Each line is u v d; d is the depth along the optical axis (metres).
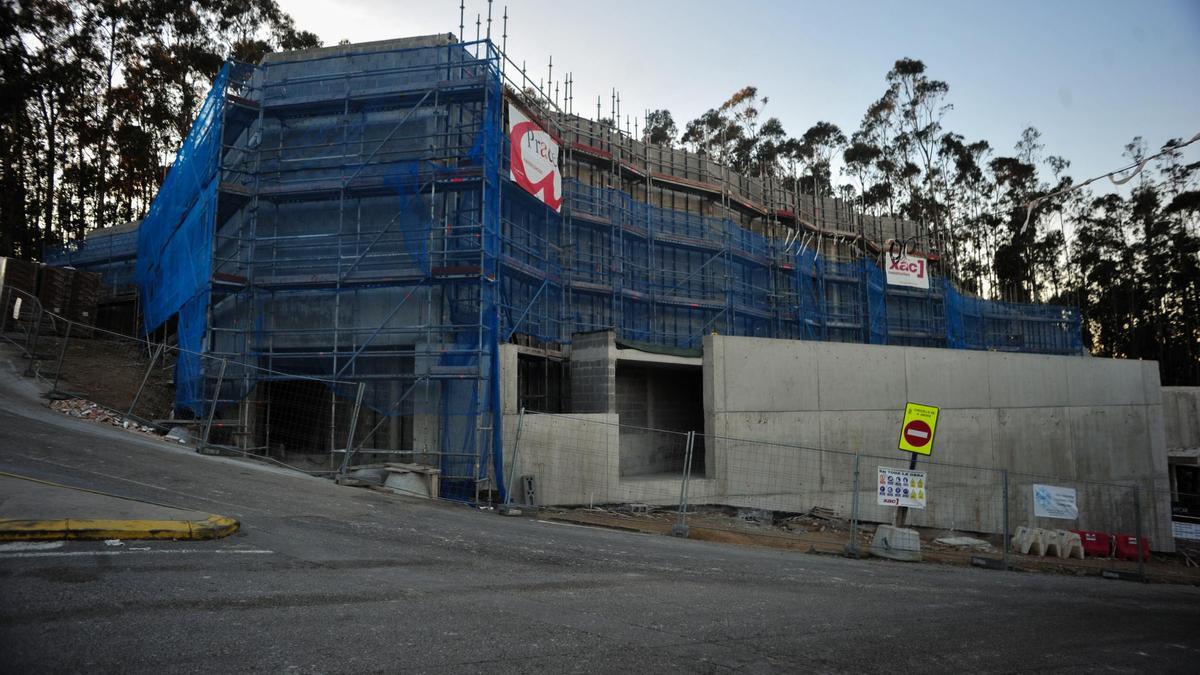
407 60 20.19
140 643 4.75
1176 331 58.78
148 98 41.78
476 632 5.61
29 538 7.12
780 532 18.06
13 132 37.59
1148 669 6.22
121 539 7.58
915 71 61.88
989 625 7.57
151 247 25.92
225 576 6.68
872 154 61.00
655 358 21.62
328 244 19.42
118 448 13.00
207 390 17.84
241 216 19.97
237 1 42.94
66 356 20.52
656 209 27.81
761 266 31.41
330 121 20.08
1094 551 20.66
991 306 39.12
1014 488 26.55
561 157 24.36
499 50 19.20
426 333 18.81
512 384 18.33
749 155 62.19
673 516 18.66
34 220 40.00
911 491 14.41
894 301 36.69
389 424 18.81
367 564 7.95
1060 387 28.31
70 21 37.69
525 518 14.56
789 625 6.71
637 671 4.94
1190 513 36.03
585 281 24.64
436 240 18.89
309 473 15.80
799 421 22.78
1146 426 29.81
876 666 5.54
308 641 5.06
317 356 18.20
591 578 8.43
